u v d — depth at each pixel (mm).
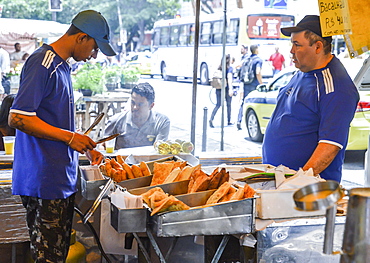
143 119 4090
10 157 3117
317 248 1976
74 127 2389
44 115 2213
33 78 2111
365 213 1203
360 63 7070
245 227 1935
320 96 2484
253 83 9609
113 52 2336
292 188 2031
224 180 2227
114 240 2832
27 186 2275
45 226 2297
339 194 1154
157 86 15711
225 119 10648
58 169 2262
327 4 2367
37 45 10078
